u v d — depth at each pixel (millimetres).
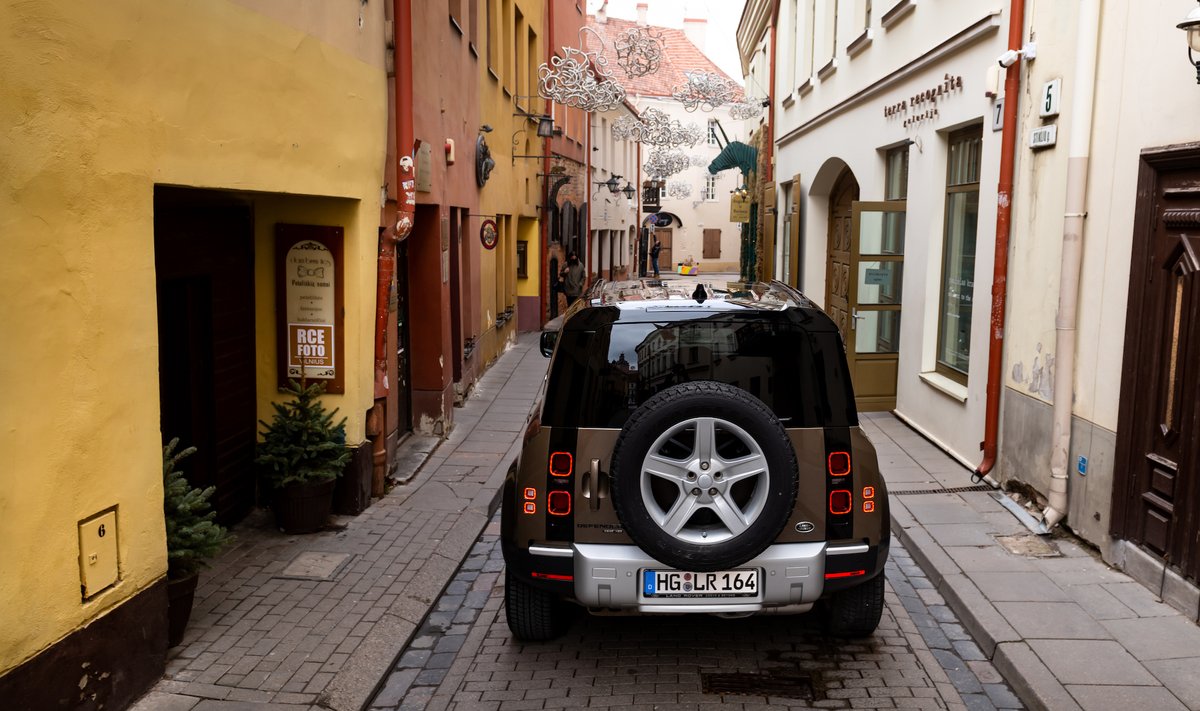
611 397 4551
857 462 4516
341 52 6609
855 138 13211
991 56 8055
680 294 5105
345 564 6137
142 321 4219
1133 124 5707
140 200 4199
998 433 7812
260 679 4488
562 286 22750
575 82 13852
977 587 5609
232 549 6359
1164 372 5352
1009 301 7605
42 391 3572
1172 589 5207
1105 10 6078
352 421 7125
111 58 3951
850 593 4973
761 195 23328
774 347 4598
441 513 7297
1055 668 4547
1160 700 4238
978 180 8867
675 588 4402
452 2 11422
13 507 3424
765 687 4625
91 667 3881
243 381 6926
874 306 11500
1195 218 4980
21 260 3447
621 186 37812
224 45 4949
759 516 4164
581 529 4504
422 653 5113
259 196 6066
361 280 7055
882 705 4430
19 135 3410
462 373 12172
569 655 5039
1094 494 6129
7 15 3332
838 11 14320
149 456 4285
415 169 8453
